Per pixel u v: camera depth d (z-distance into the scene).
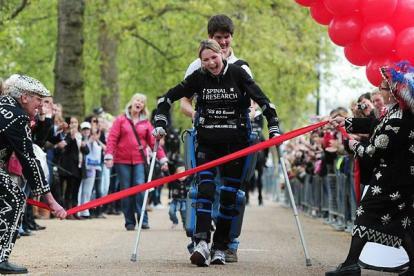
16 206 7.57
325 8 9.66
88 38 31.06
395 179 7.27
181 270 8.00
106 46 30.61
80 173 16.75
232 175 8.59
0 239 7.54
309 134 19.69
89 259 9.07
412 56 8.75
